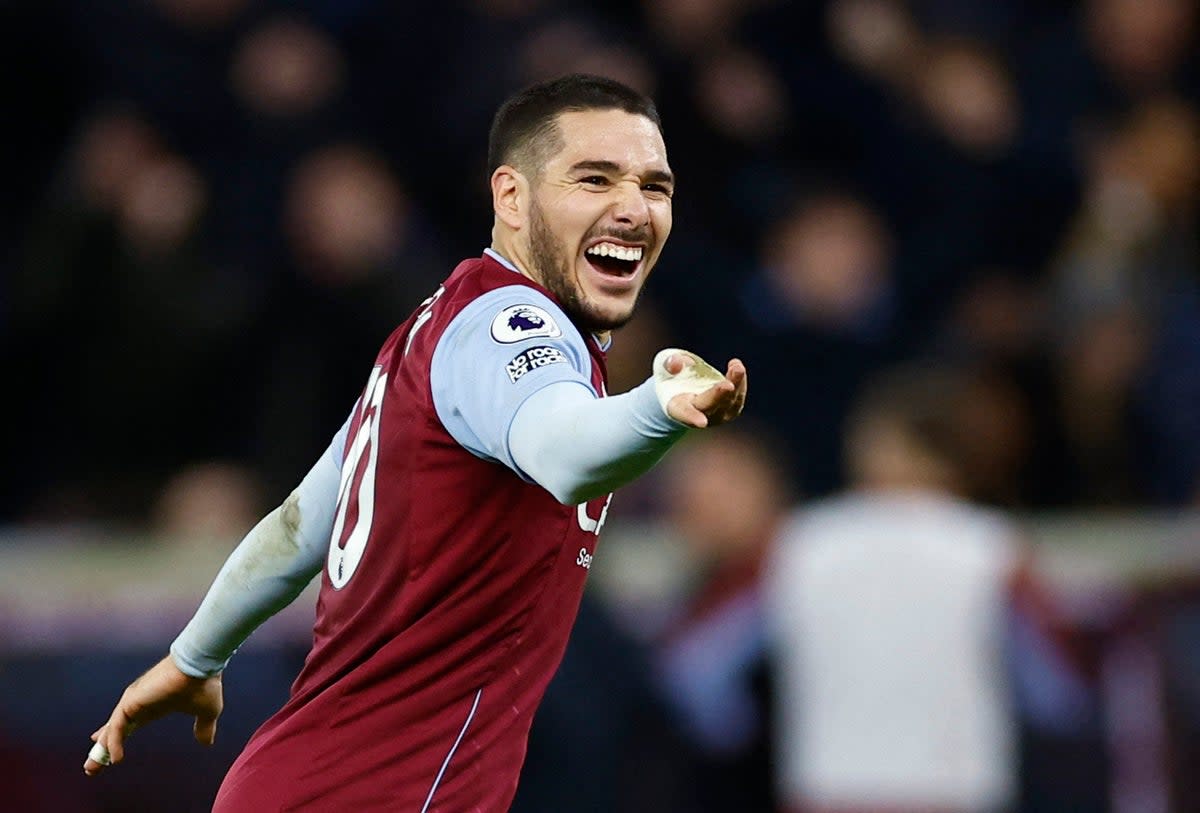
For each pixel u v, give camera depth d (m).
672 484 25.89
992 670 19.77
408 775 11.41
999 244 32.84
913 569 19.83
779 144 32.44
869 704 19.83
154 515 28.89
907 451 20.36
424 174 32.38
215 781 22.00
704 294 30.17
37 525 29.16
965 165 32.91
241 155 31.16
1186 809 22.47
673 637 21.17
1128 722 22.53
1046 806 22.19
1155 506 28.00
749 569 20.88
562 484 9.84
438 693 11.34
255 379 29.20
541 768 20.56
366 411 11.77
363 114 32.16
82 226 29.53
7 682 22.41
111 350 29.34
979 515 20.34
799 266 30.05
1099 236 29.58
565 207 11.22
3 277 33.12
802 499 28.77
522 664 11.51
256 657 22.05
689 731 20.86
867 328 30.03
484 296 11.07
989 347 29.50
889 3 34.38
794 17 33.38
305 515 12.52
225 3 32.44
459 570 11.07
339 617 11.69
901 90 33.31
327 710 11.55
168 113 31.73
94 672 22.61
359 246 29.14
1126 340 28.56
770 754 21.08
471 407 10.45
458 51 32.53
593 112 11.33
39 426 30.12
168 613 22.98
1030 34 35.62
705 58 31.91
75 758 22.31
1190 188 30.84
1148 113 32.59
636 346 26.22
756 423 29.25
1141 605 22.81
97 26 32.62
